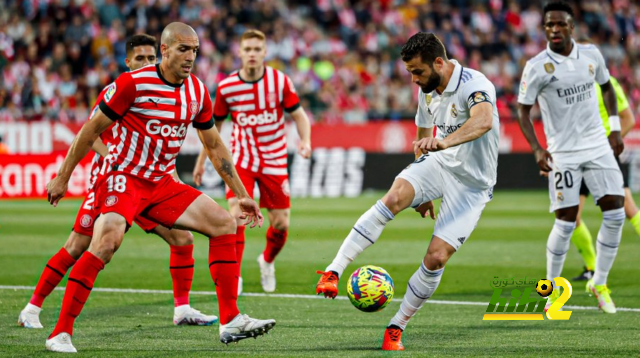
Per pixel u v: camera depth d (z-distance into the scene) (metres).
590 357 17.02
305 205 55.50
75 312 17.27
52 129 58.94
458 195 18.45
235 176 18.91
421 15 84.62
